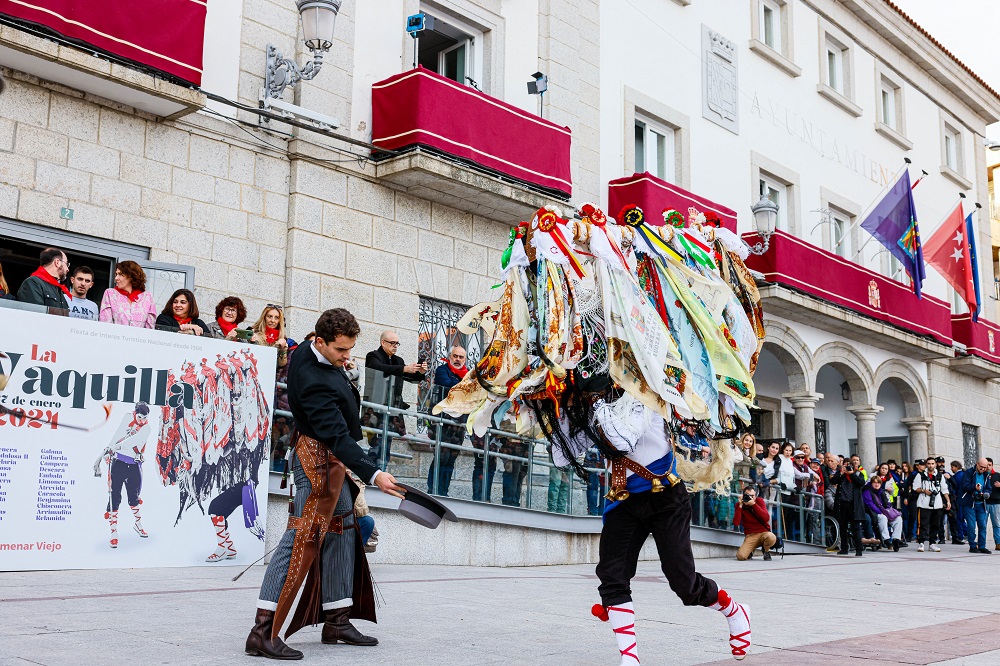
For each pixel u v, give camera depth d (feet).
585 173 49.49
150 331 25.41
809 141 66.85
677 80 56.65
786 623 20.25
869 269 65.98
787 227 64.80
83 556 23.62
